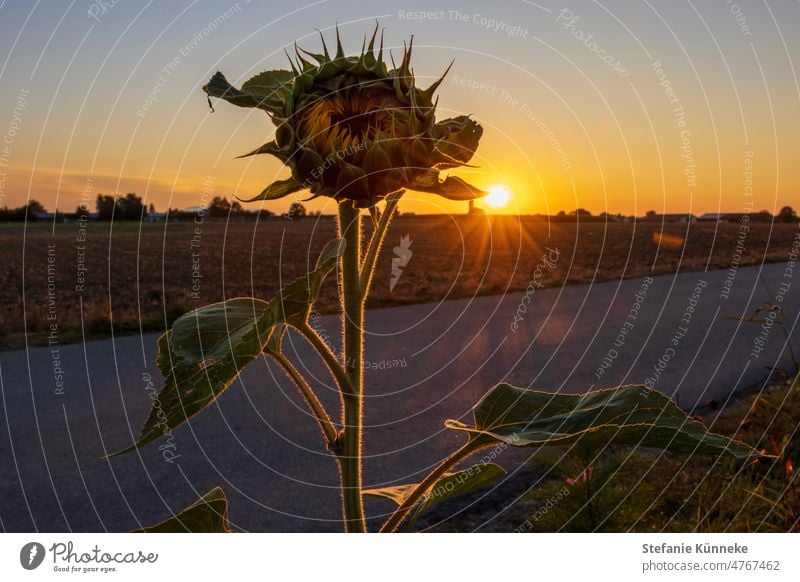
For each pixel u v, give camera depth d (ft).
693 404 23.44
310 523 15.53
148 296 50.55
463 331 37.78
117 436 20.89
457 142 4.38
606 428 4.04
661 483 12.79
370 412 23.70
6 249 97.50
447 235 96.02
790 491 12.44
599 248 96.73
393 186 4.18
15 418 22.54
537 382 27.04
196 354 3.23
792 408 17.80
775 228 148.97
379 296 49.06
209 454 19.62
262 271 64.80
